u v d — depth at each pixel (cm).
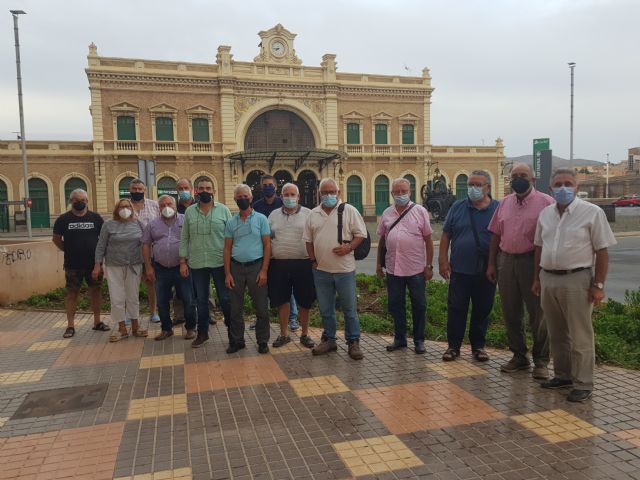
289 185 654
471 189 562
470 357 607
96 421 444
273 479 342
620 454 362
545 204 515
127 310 729
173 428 425
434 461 359
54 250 1077
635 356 587
